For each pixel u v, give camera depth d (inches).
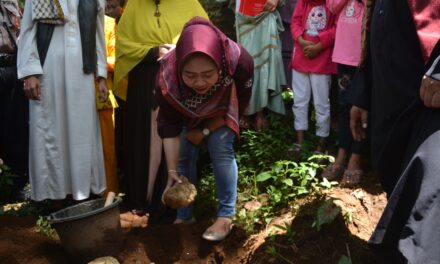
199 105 110.1
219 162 115.6
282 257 110.7
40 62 136.0
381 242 82.3
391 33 89.9
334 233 113.0
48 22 134.2
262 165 155.1
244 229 122.0
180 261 119.4
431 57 83.0
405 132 87.7
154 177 144.9
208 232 117.7
